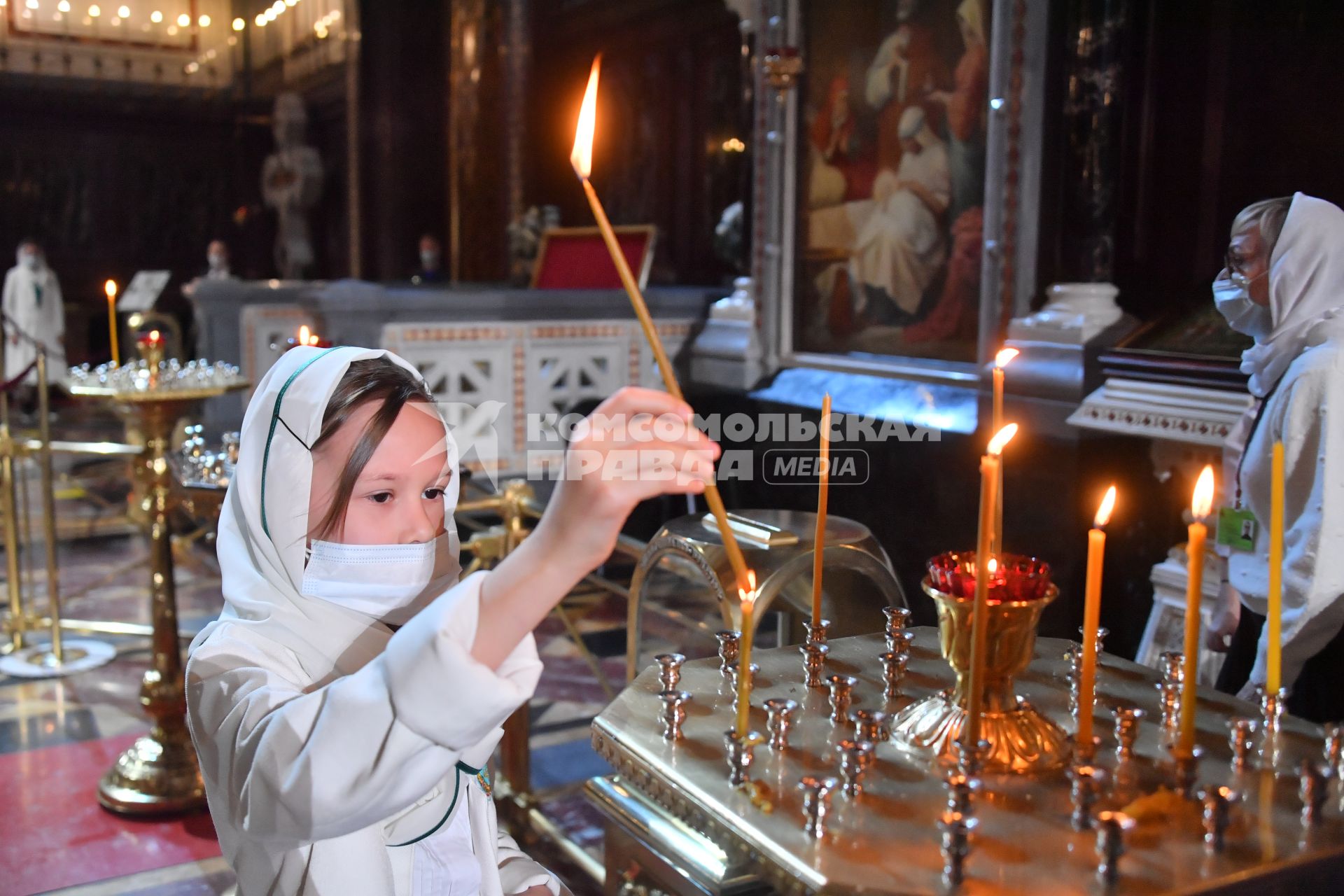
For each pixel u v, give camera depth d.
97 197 15.05
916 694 1.42
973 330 4.20
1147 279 3.77
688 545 2.17
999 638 1.18
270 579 1.16
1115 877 0.94
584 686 4.00
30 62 14.57
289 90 15.03
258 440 1.15
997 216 3.93
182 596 5.40
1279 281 2.16
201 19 15.48
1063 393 3.53
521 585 0.89
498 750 3.45
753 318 5.37
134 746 3.31
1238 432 2.38
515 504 3.04
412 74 12.86
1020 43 3.81
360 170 13.16
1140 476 3.50
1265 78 3.43
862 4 4.68
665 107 9.97
